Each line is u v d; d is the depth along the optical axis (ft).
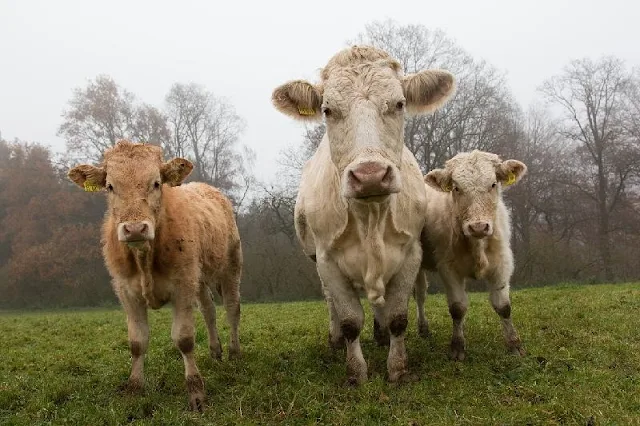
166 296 20.72
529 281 106.01
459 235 23.94
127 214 18.52
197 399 19.56
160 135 140.05
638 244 121.08
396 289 22.08
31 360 30.35
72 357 30.32
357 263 21.07
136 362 21.26
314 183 22.95
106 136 134.00
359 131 17.84
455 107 96.48
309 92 20.10
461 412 17.07
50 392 21.71
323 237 21.99
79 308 129.80
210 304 27.30
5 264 152.46
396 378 21.21
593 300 41.16
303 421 17.26
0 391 21.88
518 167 24.30
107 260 21.11
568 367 20.95
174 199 21.50
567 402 16.75
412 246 22.30
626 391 17.81
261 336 35.12
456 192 23.89
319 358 26.04
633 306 36.14
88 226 137.49
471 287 92.17
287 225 114.73
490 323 32.07
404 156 23.08
